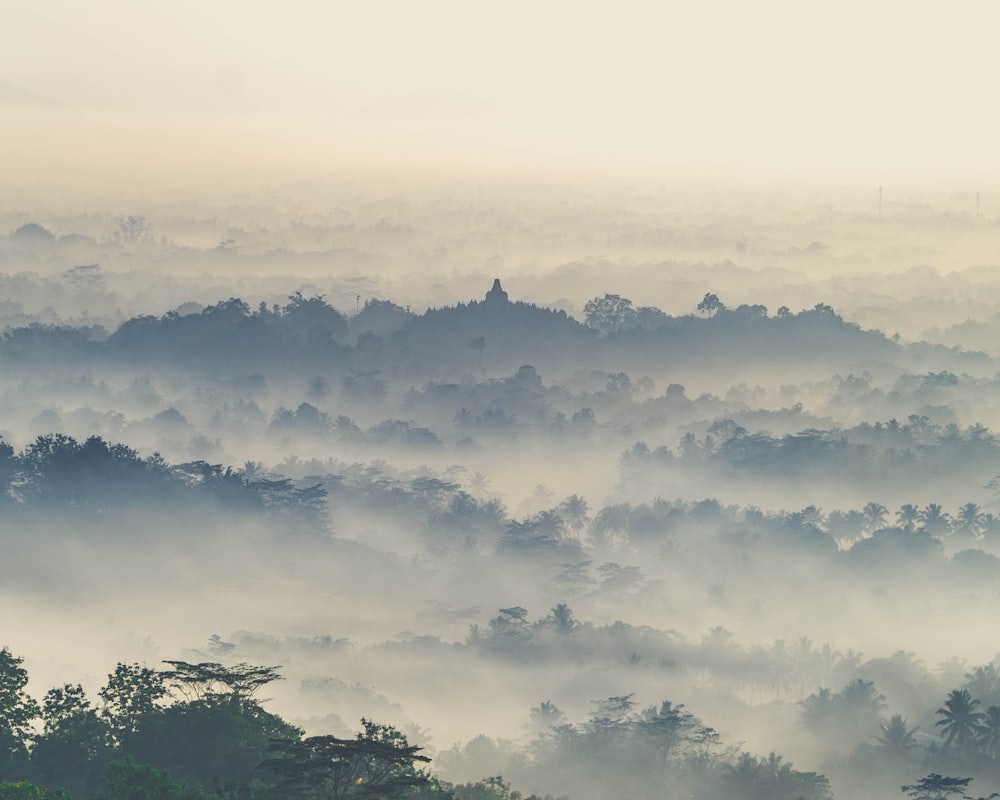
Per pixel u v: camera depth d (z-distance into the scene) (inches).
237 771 7765.8
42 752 7869.1
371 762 7268.7
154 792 6727.4
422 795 7401.6
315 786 6875.0
